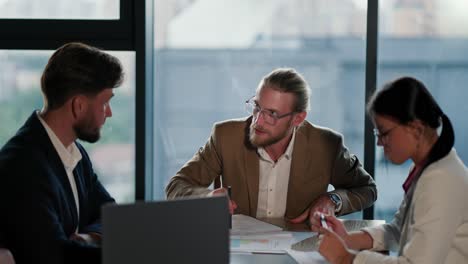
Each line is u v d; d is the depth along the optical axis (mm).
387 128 1696
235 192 2600
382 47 3328
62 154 1951
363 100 3365
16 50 3330
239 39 3385
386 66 3338
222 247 1452
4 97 3369
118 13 3277
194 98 3430
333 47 3357
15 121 3383
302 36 3363
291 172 2582
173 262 1370
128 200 3398
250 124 2604
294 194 2594
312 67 3379
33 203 1724
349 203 2479
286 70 2473
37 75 3350
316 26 3355
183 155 3463
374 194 2623
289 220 2432
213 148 2633
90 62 1860
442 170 1647
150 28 3355
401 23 3309
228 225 1461
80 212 2135
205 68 3412
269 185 2574
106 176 3395
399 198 3332
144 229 1325
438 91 3332
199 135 3447
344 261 1747
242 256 1891
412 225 1670
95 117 1903
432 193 1634
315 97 3391
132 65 3299
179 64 3418
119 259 1291
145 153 3279
